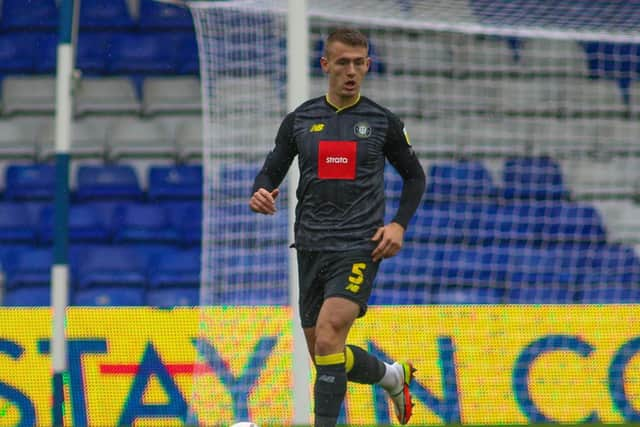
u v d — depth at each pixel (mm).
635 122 45344
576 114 45125
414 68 44188
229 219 36250
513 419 24547
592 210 43531
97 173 45906
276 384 24844
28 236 44344
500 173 44000
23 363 24203
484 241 42406
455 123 44281
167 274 42344
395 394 18156
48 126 47469
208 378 24641
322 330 15570
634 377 25094
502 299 41094
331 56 16047
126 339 24562
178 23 49219
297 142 16422
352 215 15969
